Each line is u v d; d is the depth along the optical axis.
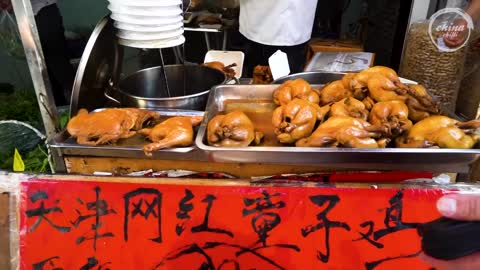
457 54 1.60
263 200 1.03
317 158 1.07
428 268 1.01
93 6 3.53
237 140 1.12
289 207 1.03
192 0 2.98
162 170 1.18
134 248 1.06
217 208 1.04
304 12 2.26
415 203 1.00
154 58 2.36
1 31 2.79
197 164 1.16
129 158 1.16
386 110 1.16
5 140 1.78
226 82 1.53
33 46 1.17
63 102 2.75
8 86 2.70
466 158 1.03
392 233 1.01
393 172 1.10
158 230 1.05
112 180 1.05
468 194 0.99
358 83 1.30
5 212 1.07
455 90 1.68
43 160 1.71
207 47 2.97
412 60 1.71
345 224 1.02
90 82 1.44
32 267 1.08
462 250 1.00
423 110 1.20
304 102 1.19
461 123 1.11
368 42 3.17
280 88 1.39
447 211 0.99
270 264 1.04
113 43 1.60
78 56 3.28
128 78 1.55
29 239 1.07
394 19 2.63
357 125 1.09
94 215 1.06
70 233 1.06
